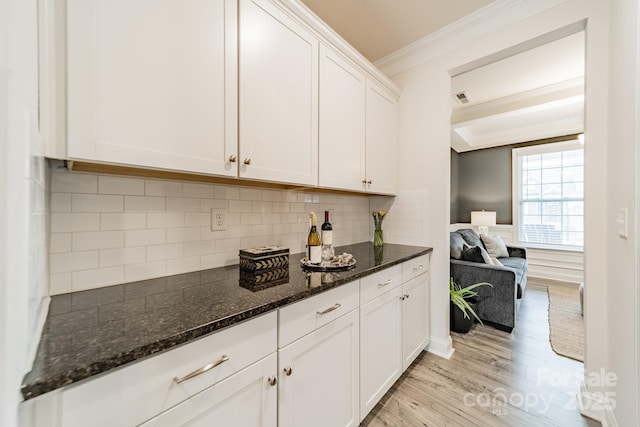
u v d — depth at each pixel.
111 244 1.03
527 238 4.68
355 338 1.28
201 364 0.70
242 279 1.15
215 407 0.73
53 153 0.69
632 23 1.05
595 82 1.43
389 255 1.77
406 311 1.75
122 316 0.75
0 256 0.36
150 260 1.13
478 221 4.84
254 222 1.53
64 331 0.65
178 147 0.91
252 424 0.82
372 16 1.81
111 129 0.77
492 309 2.55
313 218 1.41
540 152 4.48
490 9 1.74
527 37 1.68
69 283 0.93
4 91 0.36
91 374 0.51
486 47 1.85
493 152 4.96
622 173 1.16
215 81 1.01
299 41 1.34
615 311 1.25
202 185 1.30
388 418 1.43
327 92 1.52
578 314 2.86
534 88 3.02
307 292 0.99
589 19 1.46
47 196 0.86
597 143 1.42
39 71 0.66
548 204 4.49
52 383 0.47
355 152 1.76
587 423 1.40
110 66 0.77
